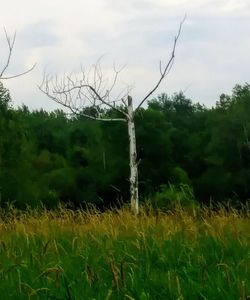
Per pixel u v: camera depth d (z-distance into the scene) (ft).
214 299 18.38
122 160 195.52
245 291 18.29
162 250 27.14
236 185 195.83
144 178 191.52
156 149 194.70
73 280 20.47
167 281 20.25
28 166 174.81
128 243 29.01
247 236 30.83
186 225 34.19
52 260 25.90
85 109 80.79
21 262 23.90
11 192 155.43
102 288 19.88
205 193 199.41
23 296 19.84
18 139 176.55
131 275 20.65
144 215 38.19
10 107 177.06
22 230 36.40
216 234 30.27
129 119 79.05
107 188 193.88
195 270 22.43
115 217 38.73
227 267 20.48
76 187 191.72
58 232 35.35
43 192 156.25
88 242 30.42
